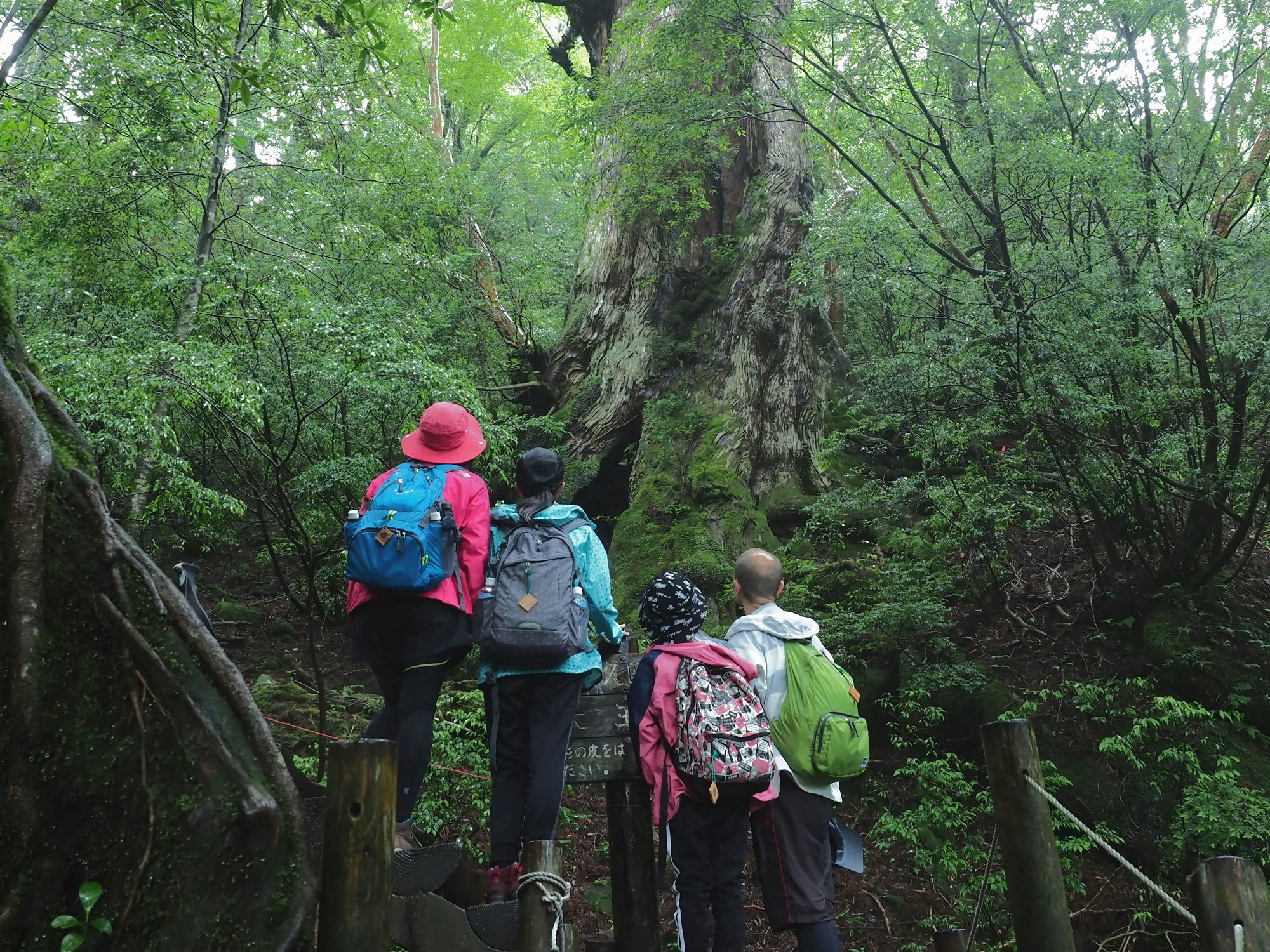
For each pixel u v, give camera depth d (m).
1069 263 6.99
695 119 9.64
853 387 11.23
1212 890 2.16
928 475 8.92
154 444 6.44
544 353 12.52
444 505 3.16
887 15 8.95
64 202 8.13
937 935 3.76
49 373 6.38
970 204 7.87
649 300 11.72
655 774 3.15
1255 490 7.14
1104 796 6.84
